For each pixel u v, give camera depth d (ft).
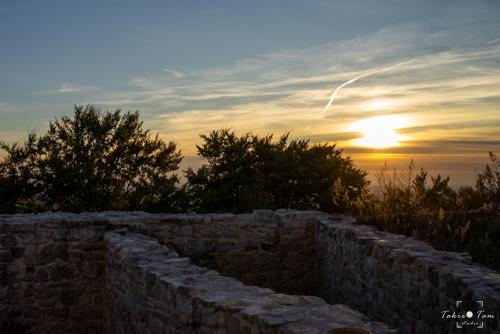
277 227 39.65
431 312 20.35
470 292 17.25
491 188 40.37
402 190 38.29
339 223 36.73
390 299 24.62
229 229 38.63
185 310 18.52
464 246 28.27
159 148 81.92
